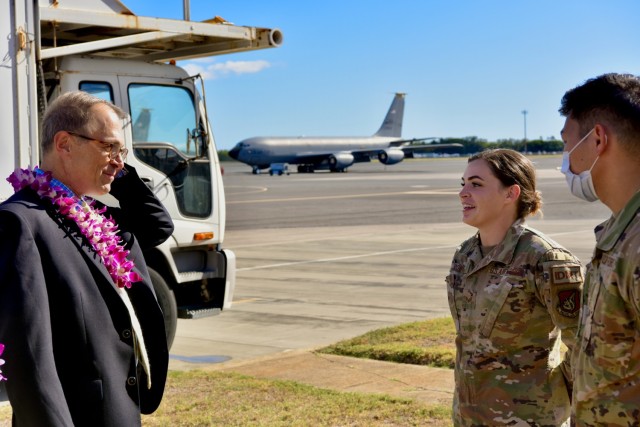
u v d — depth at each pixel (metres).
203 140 7.31
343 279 13.03
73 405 2.51
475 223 3.04
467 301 2.99
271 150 79.50
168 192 7.11
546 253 2.84
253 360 7.19
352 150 86.62
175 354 7.84
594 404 2.12
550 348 2.91
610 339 2.06
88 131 2.69
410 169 95.12
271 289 12.02
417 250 17.45
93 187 2.76
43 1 6.25
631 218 2.05
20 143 5.35
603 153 2.13
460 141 179.50
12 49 5.32
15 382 2.33
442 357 6.68
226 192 44.88
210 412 5.37
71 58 6.80
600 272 2.10
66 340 2.51
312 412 5.31
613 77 2.15
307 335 8.64
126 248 2.92
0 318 2.36
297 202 35.59
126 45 7.30
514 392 2.87
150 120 7.12
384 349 7.05
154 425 5.11
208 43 7.70
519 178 2.99
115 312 2.63
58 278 2.50
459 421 3.00
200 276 7.39
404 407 5.33
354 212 29.55
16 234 2.44
